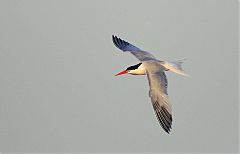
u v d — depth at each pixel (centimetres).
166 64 1338
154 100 1230
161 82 1259
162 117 1211
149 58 1444
